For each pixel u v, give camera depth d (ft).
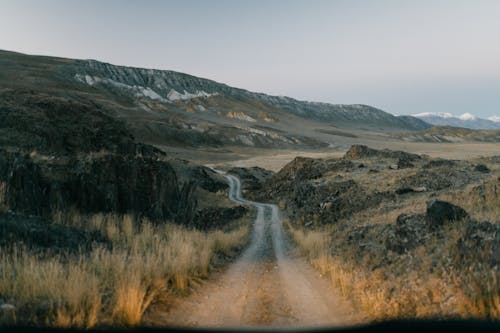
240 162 440.04
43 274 27.35
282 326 25.58
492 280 26.76
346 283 35.83
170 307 28.96
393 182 111.86
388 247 46.19
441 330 21.71
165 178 91.56
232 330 24.20
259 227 120.67
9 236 36.76
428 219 44.73
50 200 54.54
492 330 21.18
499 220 42.29
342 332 23.02
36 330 20.01
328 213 107.45
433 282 30.63
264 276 47.80
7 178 48.49
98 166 69.36
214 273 47.26
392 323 23.85
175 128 627.87
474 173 108.78
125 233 57.41
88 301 24.50
